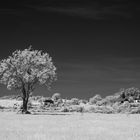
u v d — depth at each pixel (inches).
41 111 3727.9
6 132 1179.9
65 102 4854.8
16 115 2642.7
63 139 978.1
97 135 1113.4
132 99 4244.6
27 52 3230.8
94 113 3368.6
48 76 3189.0
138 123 1776.6
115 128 1430.9
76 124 1660.9
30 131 1231.5
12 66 3166.8
